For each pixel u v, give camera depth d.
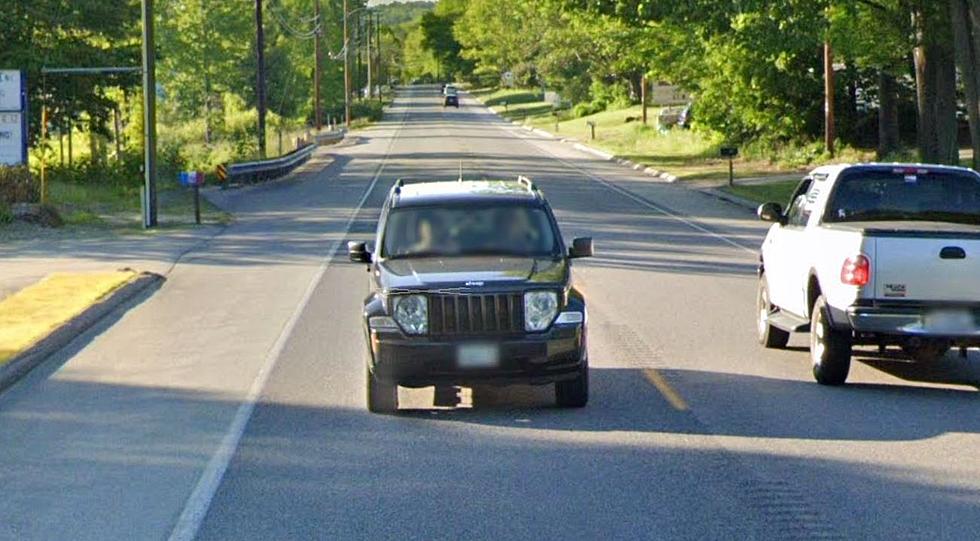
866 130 49.75
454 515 7.96
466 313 10.49
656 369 12.96
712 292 18.91
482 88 197.50
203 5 72.00
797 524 7.68
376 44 177.00
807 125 50.47
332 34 116.25
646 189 42.62
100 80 47.75
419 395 11.93
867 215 12.74
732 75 49.19
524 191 12.34
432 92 198.12
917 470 8.98
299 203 37.56
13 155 33.38
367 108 111.12
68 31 47.31
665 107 84.44
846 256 11.58
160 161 47.94
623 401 11.43
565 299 10.62
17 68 45.28
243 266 22.55
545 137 82.75
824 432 10.17
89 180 44.84
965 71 29.47
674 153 60.25
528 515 7.93
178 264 22.95
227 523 7.89
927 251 11.36
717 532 7.53
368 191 41.62
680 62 53.19
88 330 15.99
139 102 53.44
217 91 74.38
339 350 14.25
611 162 58.22
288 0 102.00
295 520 7.93
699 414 10.88
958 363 13.55
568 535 7.51
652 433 10.18
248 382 12.55
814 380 12.47
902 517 7.82
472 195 12.09
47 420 10.96
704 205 36.44
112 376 12.97
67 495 8.59
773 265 14.08
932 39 32.66
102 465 9.41
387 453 9.65
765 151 52.31
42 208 30.48
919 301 11.39
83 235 28.72
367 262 11.93
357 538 7.53
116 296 18.23
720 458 9.34
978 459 9.28
